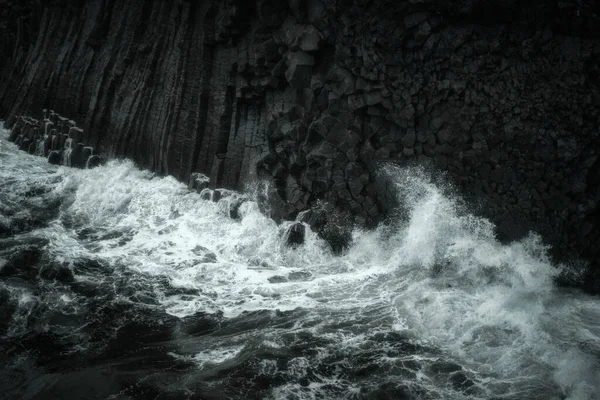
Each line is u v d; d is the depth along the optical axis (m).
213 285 10.49
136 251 11.68
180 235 12.41
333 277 10.68
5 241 11.77
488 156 10.23
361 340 8.64
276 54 12.08
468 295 9.66
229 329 9.03
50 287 10.09
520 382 7.67
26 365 8.04
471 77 10.10
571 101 9.49
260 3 11.73
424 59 10.39
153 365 8.05
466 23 10.09
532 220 10.04
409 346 8.49
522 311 9.05
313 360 8.17
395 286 10.17
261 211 12.45
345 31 10.83
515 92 9.85
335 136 11.39
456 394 7.47
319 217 11.60
